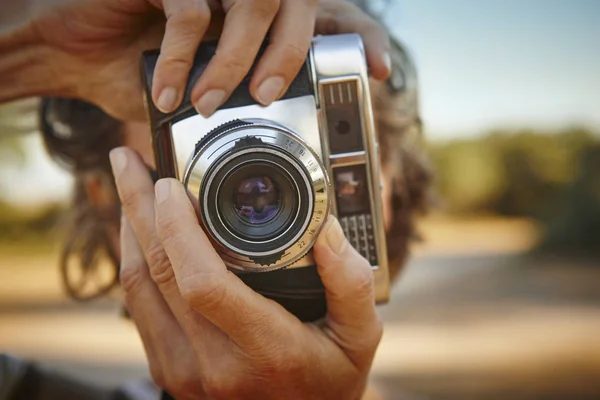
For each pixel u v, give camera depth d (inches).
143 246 16.2
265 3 15.8
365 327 16.4
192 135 16.3
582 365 60.8
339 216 17.3
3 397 19.9
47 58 18.2
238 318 15.0
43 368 20.8
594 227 107.6
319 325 17.0
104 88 18.5
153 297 16.8
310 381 16.1
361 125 17.2
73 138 22.6
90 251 25.5
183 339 16.7
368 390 23.8
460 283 90.7
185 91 16.3
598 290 84.2
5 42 18.0
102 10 17.4
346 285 15.8
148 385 21.8
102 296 25.9
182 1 15.9
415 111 25.3
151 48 18.1
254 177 15.6
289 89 16.8
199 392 16.7
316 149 16.8
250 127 15.6
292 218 15.6
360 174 17.3
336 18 18.1
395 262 25.7
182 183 16.0
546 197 135.3
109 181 23.1
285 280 16.9
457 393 54.7
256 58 16.4
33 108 25.6
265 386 15.9
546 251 107.4
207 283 14.6
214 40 16.7
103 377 59.5
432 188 27.0
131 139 22.2
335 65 17.1
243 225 15.6
